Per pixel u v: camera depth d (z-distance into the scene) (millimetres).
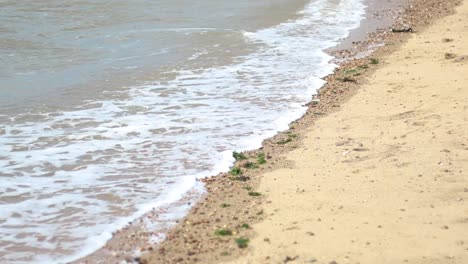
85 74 24719
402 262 10906
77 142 17734
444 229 11969
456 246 11344
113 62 26531
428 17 34625
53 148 17297
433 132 17094
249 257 11500
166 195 14523
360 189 13984
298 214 13086
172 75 24438
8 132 18469
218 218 13266
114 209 13867
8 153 16906
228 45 29344
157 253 11953
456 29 30531
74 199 14336
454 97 19812
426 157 15453
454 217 12414
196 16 36219
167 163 16312
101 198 14383
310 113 19938
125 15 36406
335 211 13047
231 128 18719
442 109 18844
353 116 19219
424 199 13242
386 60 25797
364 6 39594
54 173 15711
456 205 12906
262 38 30781
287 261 11211
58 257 11945
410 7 38375
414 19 34406
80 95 22016
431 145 16203
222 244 12117
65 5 39094
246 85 23016
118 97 21734
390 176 14523
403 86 21703
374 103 20234
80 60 27016
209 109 20391
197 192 14656
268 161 16312
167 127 18828
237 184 14992
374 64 25281
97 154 16891
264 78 23906
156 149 17219
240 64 25984
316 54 27578
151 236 12664
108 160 16500
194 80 23719
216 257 11641
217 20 35031
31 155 16797
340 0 41781
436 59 24953
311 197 13828
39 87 23000
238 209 13664
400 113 18953
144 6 39031
